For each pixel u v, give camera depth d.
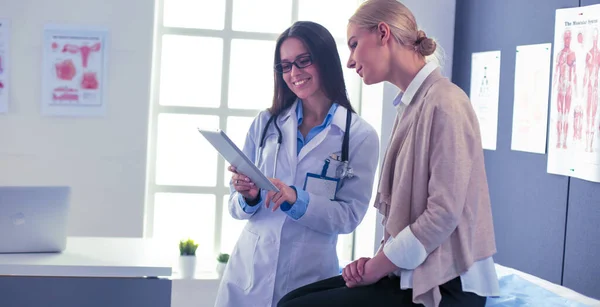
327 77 2.39
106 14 3.87
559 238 2.96
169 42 4.20
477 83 3.67
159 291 2.20
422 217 1.66
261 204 2.46
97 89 3.88
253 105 4.30
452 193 1.64
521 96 3.26
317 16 4.30
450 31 3.94
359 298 1.74
